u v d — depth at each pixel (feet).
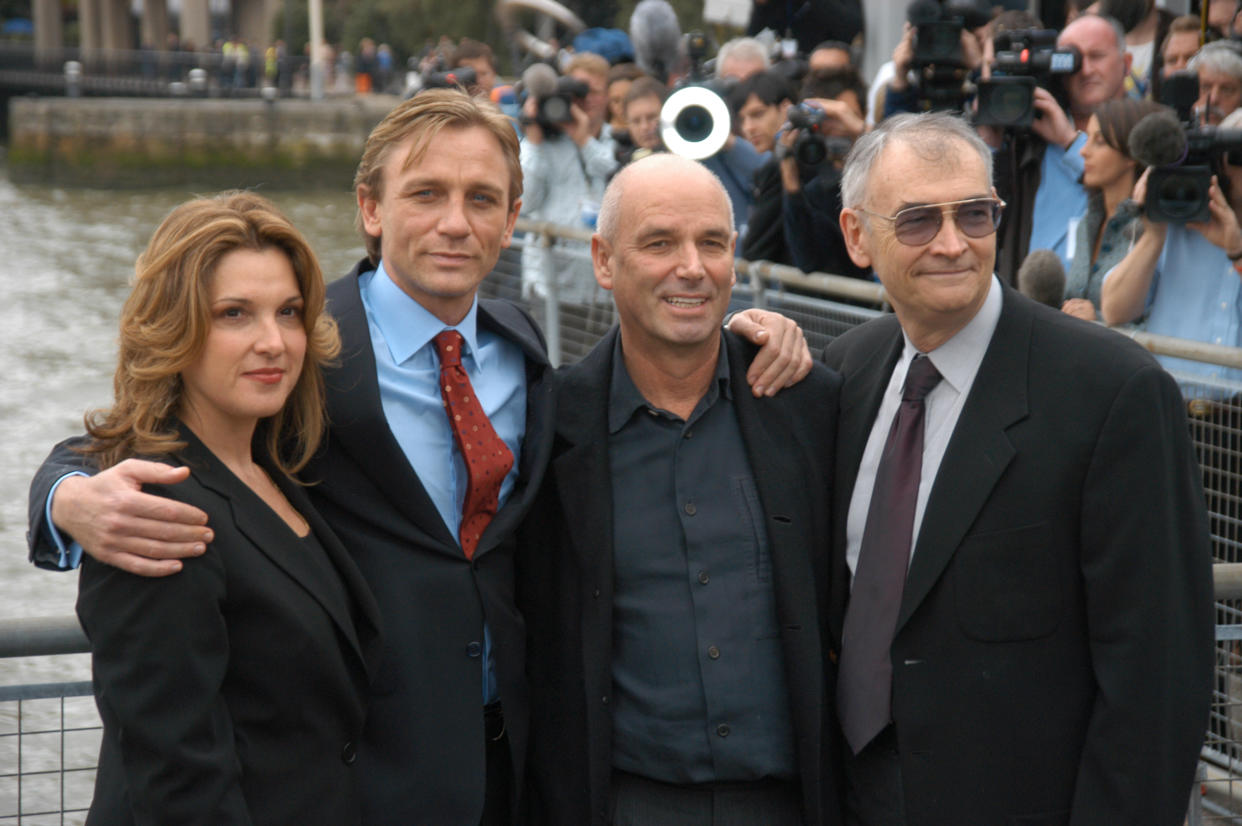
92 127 123.34
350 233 77.00
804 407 8.43
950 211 7.47
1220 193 12.68
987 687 7.46
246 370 6.82
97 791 6.79
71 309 51.96
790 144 15.99
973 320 7.80
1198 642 7.16
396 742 7.48
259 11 208.74
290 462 7.49
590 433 8.25
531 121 23.00
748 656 8.02
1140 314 13.21
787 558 8.07
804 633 7.99
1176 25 17.57
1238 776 9.45
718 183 8.09
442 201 7.70
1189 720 7.11
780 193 17.26
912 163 7.54
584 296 21.25
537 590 8.34
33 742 14.07
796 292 16.65
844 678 8.04
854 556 8.22
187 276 6.68
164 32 205.98
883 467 8.02
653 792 8.04
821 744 8.05
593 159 23.08
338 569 7.31
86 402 36.63
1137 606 7.13
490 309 8.63
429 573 7.63
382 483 7.63
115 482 6.40
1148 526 7.13
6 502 27.68
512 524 7.90
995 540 7.44
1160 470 7.16
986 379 7.65
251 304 6.81
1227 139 12.51
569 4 38.22
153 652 6.36
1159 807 7.07
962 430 7.63
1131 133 12.57
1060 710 7.44
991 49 16.62
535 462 8.09
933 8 16.42
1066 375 7.45
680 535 8.14
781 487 8.17
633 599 8.10
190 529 6.42
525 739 8.02
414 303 7.95
